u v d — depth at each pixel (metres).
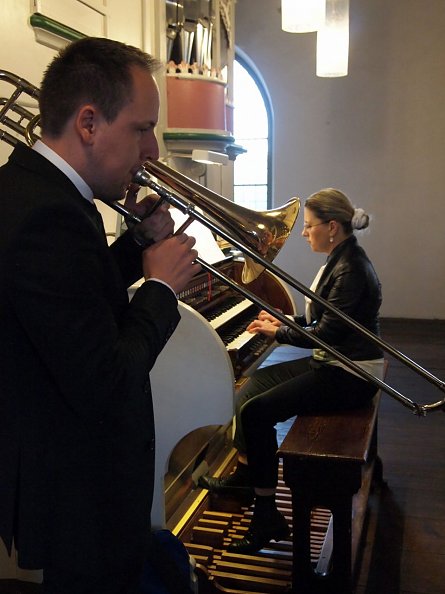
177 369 1.84
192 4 2.92
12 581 1.84
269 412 2.15
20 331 1.05
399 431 3.60
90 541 1.13
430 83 6.27
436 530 2.52
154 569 1.48
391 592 2.11
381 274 6.69
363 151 6.57
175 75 2.86
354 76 6.46
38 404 1.09
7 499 1.11
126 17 2.53
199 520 2.40
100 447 1.14
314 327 2.32
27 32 1.88
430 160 6.39
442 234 6.46
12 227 0.98
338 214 2.32
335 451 1.88
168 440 1.86
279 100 6.72
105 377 1.02
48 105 1.11
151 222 1.31
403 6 6.22
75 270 1.00
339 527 1.89
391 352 1.62
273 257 1.70
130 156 1.14
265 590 2.02
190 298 2.41
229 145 3.34
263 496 2.17
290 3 3.42
